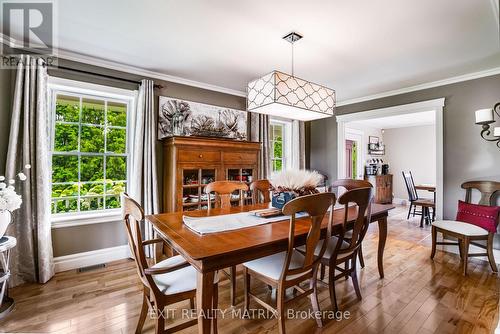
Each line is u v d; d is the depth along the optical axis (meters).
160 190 3.32
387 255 3.23
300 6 1.88
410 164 7.40
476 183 3.11
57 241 2.72
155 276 1.63
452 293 2.28
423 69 3.10
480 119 2.83
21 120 2.39
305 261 1.64
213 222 1.86
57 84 2.68
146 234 3.12
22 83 2.38
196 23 2.12
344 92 4.07
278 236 1.55
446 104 3.46
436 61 2.86
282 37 2.34
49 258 2.52
